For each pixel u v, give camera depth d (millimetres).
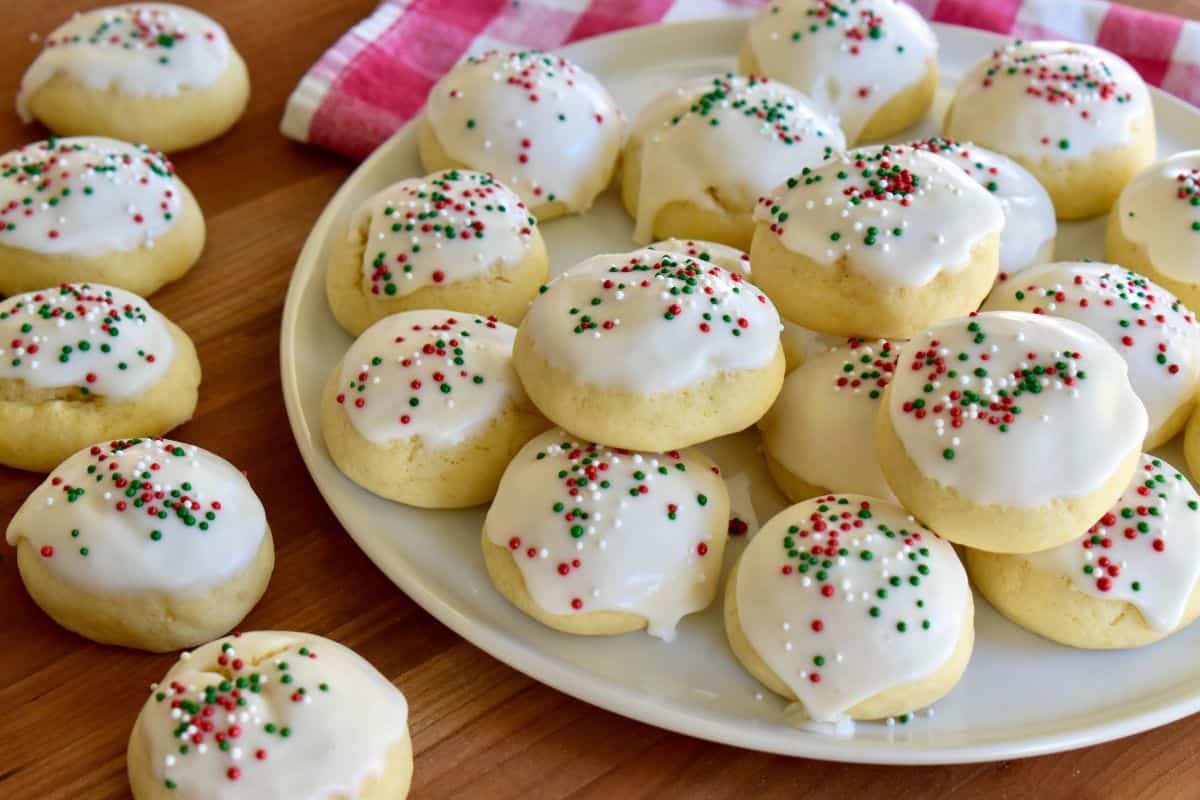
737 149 408
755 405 346
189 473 345
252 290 418
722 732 322
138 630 335
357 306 392
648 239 423
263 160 455
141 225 402
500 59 436
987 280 369
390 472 355
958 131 435
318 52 493
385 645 346
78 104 437
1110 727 325
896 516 336
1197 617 344
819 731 321
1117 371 335
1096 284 377
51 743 328
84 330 368
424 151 433
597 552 333
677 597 337
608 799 324
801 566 326
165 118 441
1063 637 339
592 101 433
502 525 341
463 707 336
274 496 373
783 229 368
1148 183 406
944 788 327
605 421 339
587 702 336
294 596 354
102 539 333
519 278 392
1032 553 337
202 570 335
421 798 323
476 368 359
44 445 365
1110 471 324
